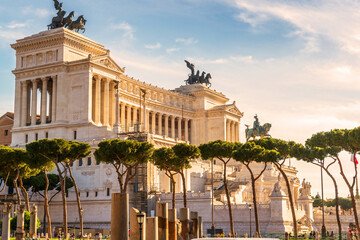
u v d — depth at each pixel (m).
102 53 185.88
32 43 175.38
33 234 87.50
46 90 172.25
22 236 71.69
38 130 168.62
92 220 140.75
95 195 142.62
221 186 165.25
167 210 59.41
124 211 43.06
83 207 142.62
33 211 88.31
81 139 161.25
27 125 176.62
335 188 112.38
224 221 132.12
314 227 148.75
